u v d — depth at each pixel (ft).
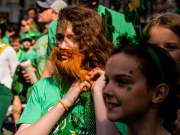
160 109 8.24
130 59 8.07
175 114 8.45
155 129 8.20
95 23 11.23
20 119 11.09
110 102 8.13
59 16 11.48
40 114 11.06
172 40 10.80
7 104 15.29
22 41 36.42
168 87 8.19
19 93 25.98
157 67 8.09
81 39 11.03
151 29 10.96
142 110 8.09
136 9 10.90
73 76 10.80
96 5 16.29
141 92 8.04
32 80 23.80
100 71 10.64
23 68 23.88
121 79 8.08
